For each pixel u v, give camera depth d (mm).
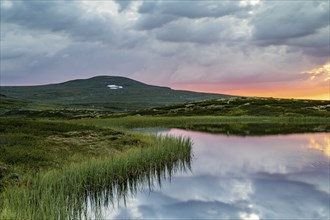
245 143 34125
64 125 33688
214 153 27781
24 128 29109
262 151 28750
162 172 20797
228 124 61312
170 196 15891
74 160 19547
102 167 16656
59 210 11180
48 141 24328
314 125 58062
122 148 25000
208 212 13789
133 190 16969
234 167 22172
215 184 17969
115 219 12891
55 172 15375
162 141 26203
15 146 20984
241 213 13609
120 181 16891
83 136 28391
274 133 44094
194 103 117875
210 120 68812
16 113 129750
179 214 13508
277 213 13672
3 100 194500
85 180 15125
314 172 20562
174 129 50156
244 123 63969
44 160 18797
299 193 16203
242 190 16797
